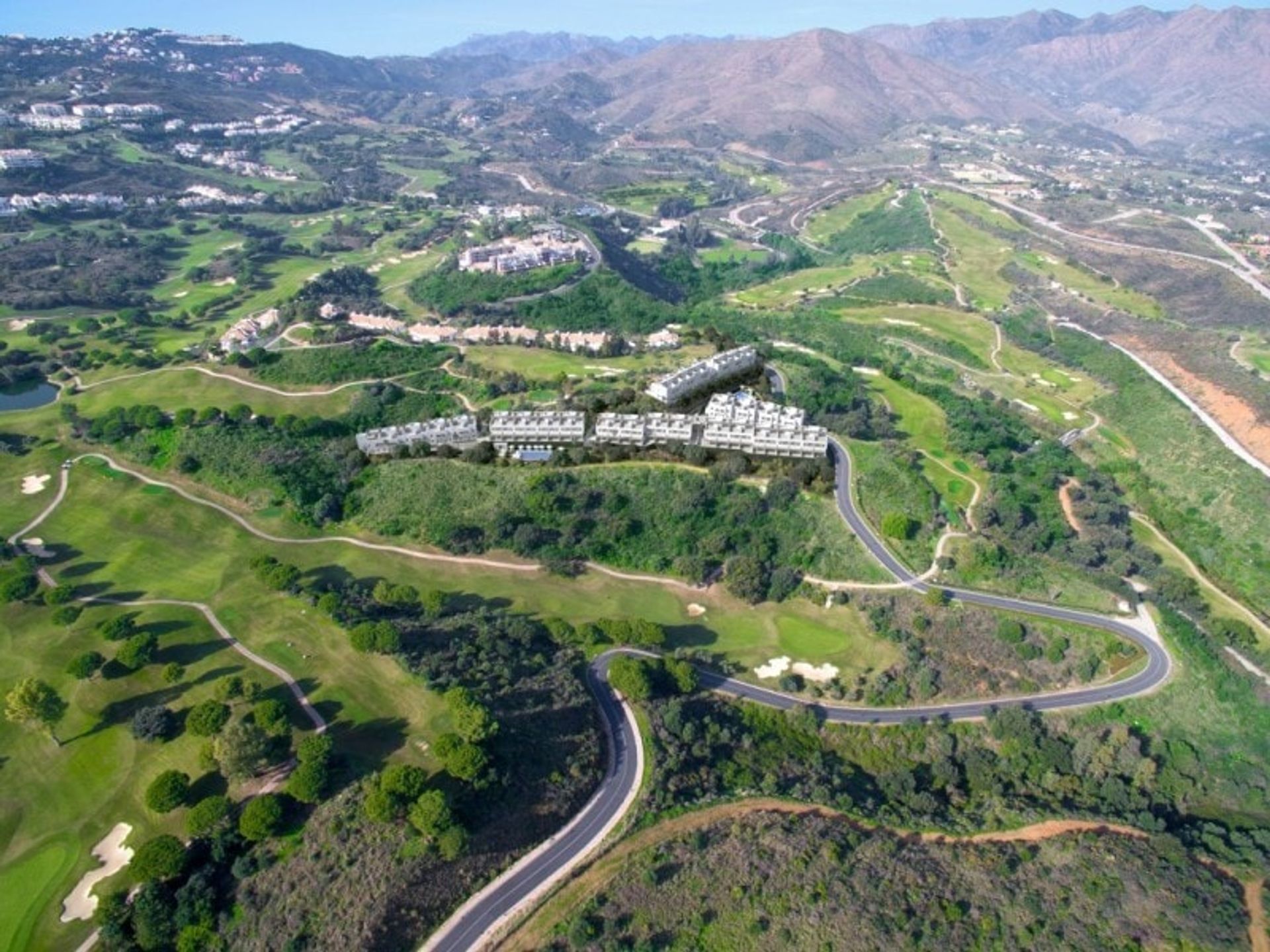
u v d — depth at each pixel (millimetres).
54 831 146750
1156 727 198500
